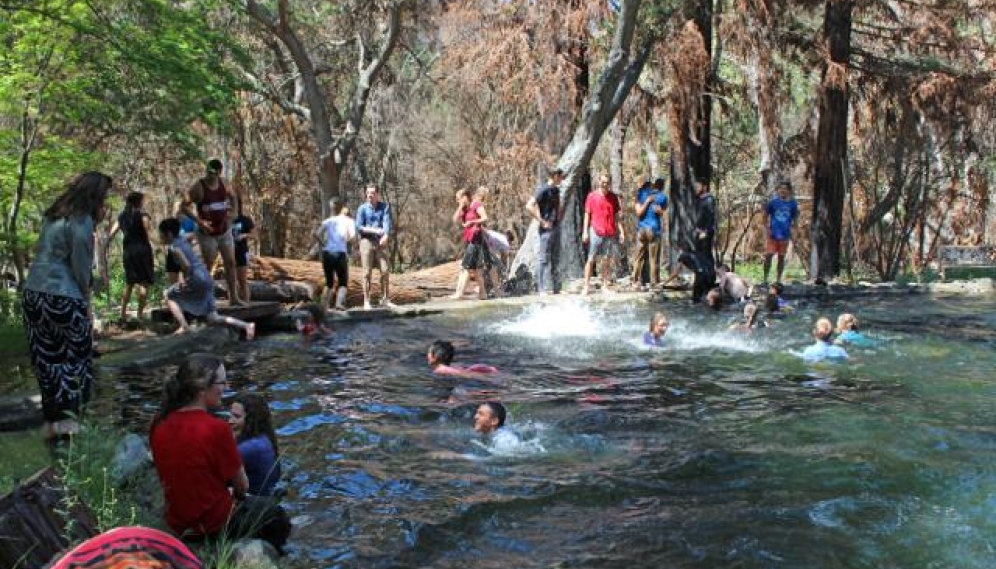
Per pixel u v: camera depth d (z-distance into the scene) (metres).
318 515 5.46
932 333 12.48
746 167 33.12
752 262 32.22
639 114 23.16
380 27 30.28
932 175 27.72
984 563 4.74
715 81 22.23
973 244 27.64
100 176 6.64
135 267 12.53
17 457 6.04
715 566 4.70
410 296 16.70
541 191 17.23
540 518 5.41
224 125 15.13
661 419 7.75
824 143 21.11
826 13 20.98
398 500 5.73
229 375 9.70
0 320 12.16
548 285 17.44
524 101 20.11
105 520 4.64
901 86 22.19
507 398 8.56
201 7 17.20
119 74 13.51
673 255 20.83
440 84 28.09
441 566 4.71
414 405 8.23
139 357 10.20
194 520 4.80
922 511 5.49
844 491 5.85
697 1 19.69
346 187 32.75
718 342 11.84
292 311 13.74
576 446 6.93
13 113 12.87
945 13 22.08
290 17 26.09
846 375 9.66
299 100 30.50
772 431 7.34
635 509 5.55
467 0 21.02
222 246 12.76
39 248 6.54
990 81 21.72
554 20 19.16
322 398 8.55
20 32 12.69
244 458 5.52
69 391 6.55
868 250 26.48
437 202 33.88
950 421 7.62
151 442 4.95
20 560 3.59
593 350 11.28
